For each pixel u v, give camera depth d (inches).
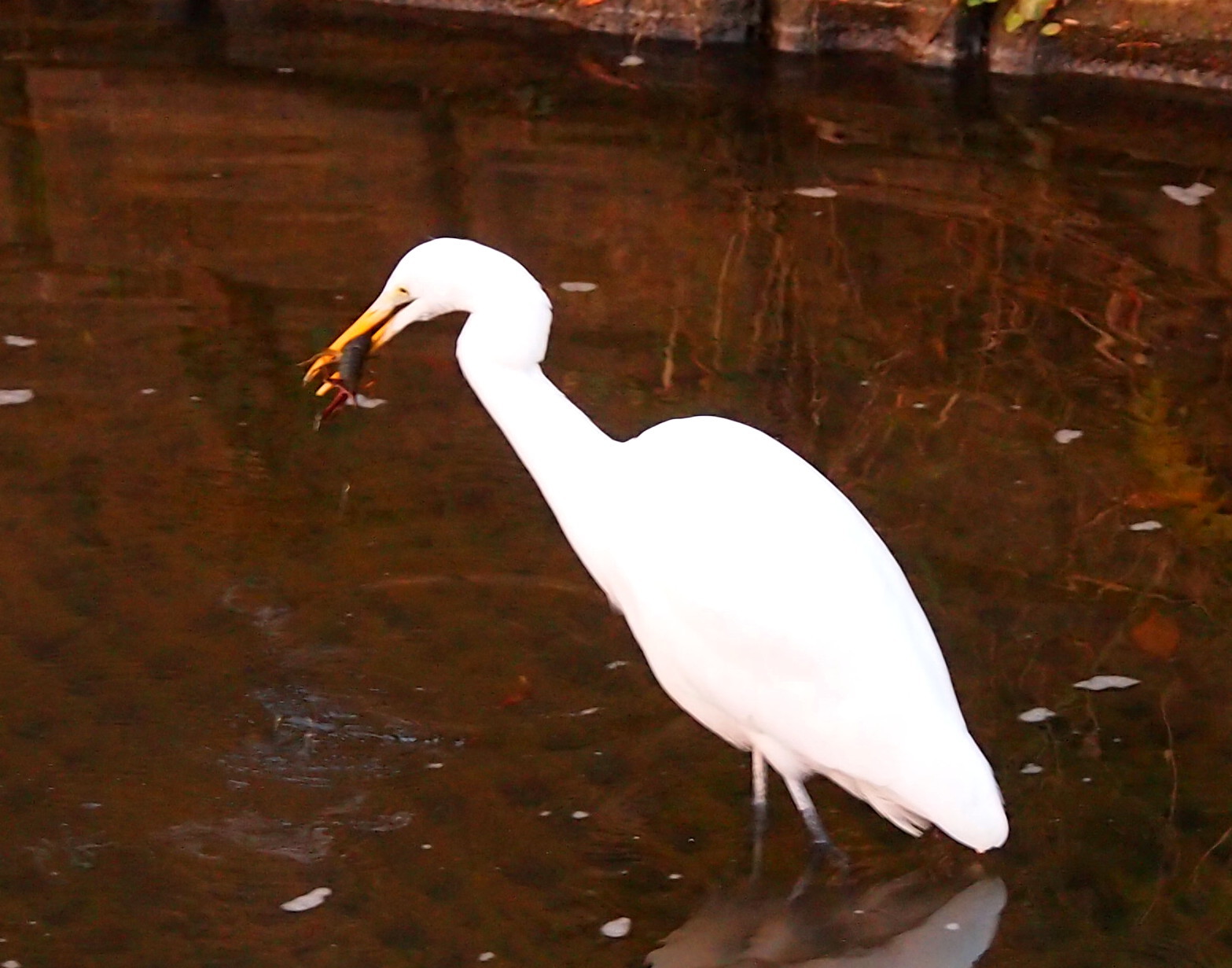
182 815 239.3
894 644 223.3
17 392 340.5
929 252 396.5
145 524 303.3
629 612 245.8
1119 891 223.9
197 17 543.5
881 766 221.1
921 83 488.4
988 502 307.0
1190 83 474.3
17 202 422.0
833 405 337.7
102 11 544.7
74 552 294.8
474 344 237.8
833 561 226.7
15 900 222.8
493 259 236.2
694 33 509.4
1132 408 333.7
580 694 266.5
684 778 248.7
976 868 229.6
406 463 323.0
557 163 443.5
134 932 217.6
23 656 270.1
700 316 372.5
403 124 466.0
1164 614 276.8
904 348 358.6
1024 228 405.7
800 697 225.5
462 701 264.7
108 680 265.6
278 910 221.6
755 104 477.4
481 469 322.0
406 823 238.4
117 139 456.1
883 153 447.8
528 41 521.3
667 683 243.8
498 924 219.6
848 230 407.5
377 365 354.6
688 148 452.1
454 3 538.3
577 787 246.2
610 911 222.4
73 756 249.9
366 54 513.3
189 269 390.0
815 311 373.1
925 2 490.0
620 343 361.7
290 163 442.9
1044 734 252.2
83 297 377.4
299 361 352.8
